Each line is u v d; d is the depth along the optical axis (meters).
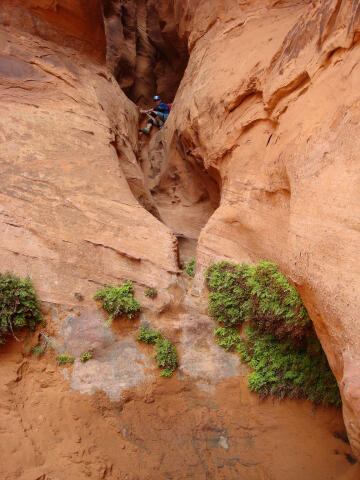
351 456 3.93
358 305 2.62
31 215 4.98
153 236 5.43
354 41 3.54
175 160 9.45
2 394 3.74
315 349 4.42
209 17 8.67
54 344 4.36
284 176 4.26
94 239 5.12
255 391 4.45
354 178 2.95
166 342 4.61
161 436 4.02
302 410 4.37
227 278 4.98
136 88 15.40
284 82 4.64
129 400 4.18
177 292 5.13
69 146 5.95
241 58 6.49
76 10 7.41
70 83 6.89
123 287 4.86
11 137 5.57
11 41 6.62
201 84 7.74
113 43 13.00
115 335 4.58
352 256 2.77
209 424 4.20
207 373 4.54
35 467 3.27
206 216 8.68
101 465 3.52
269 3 7.09
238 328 4.85
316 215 3.27
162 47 14.93
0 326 4.05
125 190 5.89
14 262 4.65
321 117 3.71
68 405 3.95
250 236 5.13
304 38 4.54
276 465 3.90
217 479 3.75
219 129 6.43
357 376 2.48
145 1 16.17
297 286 3.51
